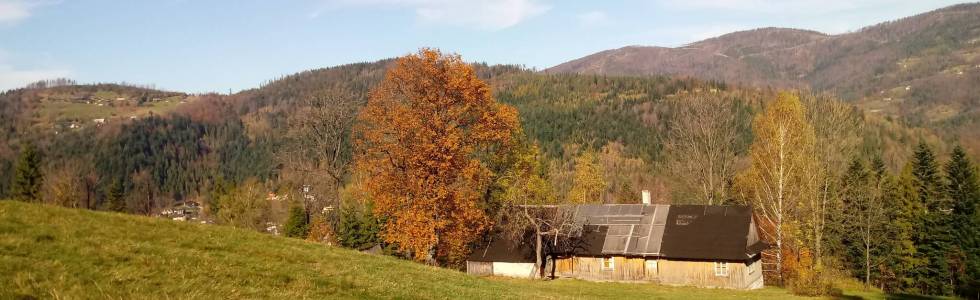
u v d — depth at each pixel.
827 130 70.69
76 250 20.06
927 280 69.81
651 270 56.91
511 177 55.69
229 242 26.64
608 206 63.16
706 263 55.00
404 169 45.25
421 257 44.41
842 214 69.12
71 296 15.98
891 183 76.31
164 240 24.34
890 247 70.81
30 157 82.62
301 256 27.08
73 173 91.81
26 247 19.28
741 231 55.69
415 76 45.19
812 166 60.59
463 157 45.59
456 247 58.09
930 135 151.38
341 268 26.23
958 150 72.94
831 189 69.06
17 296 15.23
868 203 69.12
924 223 71.62
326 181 59.28
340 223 69.00
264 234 31.56
